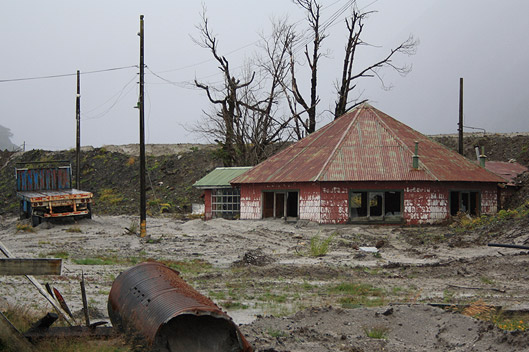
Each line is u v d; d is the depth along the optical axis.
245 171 41.81
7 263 8.25
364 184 34.81
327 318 12.08
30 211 38.28
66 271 19.05
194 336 8.62
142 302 8.74
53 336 8.88
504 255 21.33
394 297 15.04
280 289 16.41
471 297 14.84
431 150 37.75
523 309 12.76
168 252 25.41
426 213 34.38
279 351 9.77
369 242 27.97
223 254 24.77
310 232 32.12
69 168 40.88
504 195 39.09
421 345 10.32
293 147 40.41
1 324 8.30
